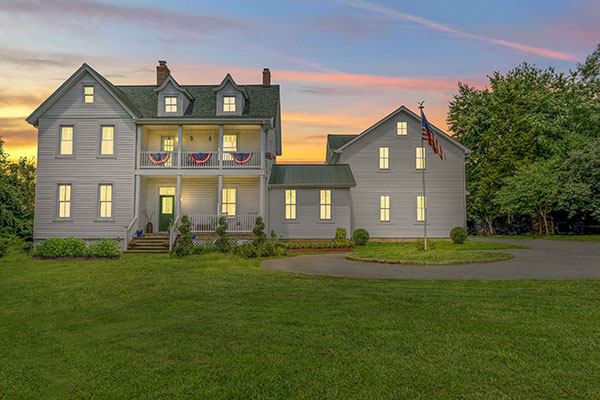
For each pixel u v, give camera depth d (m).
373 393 3.83
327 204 24.11
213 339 5.60
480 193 37.34
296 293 8.80
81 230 21.61
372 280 10.45
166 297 8.74
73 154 21.91
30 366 4.80
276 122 27.17
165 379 4.26
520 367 4.40
